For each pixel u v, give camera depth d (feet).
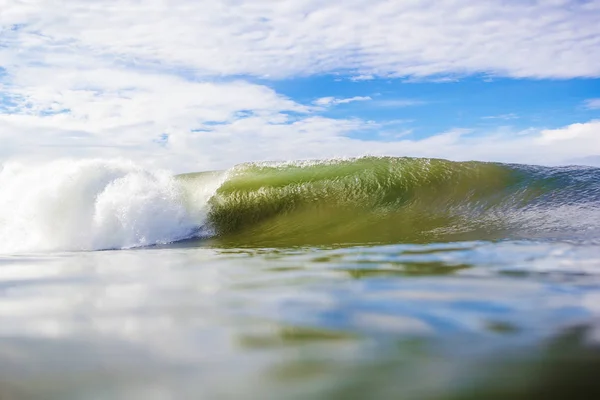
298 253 22.09
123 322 10.32
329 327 9.71
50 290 13.98
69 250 29.86
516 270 15.65
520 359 7.86
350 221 32.04
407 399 6.59
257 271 16.96
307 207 35.73
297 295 12.64
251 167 42.98
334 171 39.73
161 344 8.84
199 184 40.55
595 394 6.66
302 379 7.23
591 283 13.51
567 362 7.70
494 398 6.60
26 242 32.96
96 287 14.39
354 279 14.70
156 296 12.92
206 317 10.61
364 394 6.72
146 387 7.03
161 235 33.24
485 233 25.20
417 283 13.84
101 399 6.67
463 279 14.33
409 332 9.29
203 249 26.61
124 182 35.29
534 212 29.45
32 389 7.03
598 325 9.46
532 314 10.38
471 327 9.53
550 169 36.78
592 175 35.01
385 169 38.75
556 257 18.08
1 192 35.12
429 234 26.14
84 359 8.14
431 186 35.78
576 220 26.86
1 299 12.76
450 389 6.86
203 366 7.77
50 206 33.81
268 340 8.96
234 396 6.71
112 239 32.40
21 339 9.24
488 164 38.22
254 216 35.55
